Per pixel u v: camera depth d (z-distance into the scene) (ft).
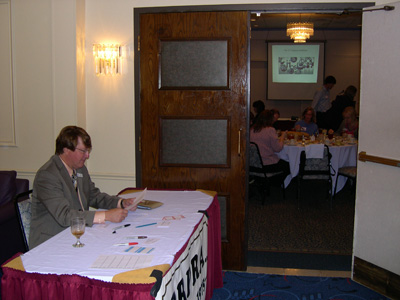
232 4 11.30
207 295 9.15
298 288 10.66
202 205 9.11
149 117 11.97
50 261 5.91
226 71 11.53
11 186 10.39
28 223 8.17
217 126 11.73
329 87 28.09
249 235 14.62
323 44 34.91
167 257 6.07
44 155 12.66
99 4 12.08
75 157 7.89
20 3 12.26
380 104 10.04
